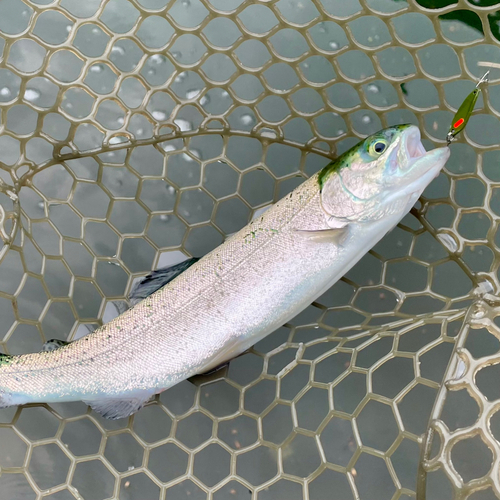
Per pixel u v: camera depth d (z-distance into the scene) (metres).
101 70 0.51
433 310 0.46
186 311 0.43
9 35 0.45
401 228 0.47
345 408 0.47
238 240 0.43
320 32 0.50
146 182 0.50
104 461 0.43
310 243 0.41
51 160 0.50
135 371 0.43
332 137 0.48
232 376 0.46
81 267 0.49
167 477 0.46
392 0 0.49
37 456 0.46
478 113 0.44
